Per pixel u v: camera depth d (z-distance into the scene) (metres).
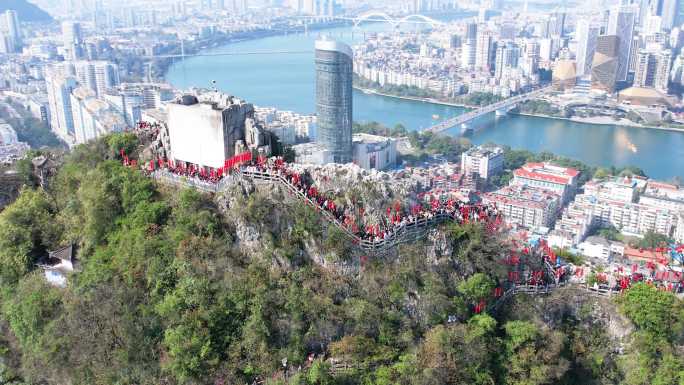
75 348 104.69
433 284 112.06
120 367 101.88
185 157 129.38
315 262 113.19
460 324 109.19
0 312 122.06
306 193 116.38
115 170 129.25
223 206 116.62
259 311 103.19
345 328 105.81
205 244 111.19
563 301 121.12
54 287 117.94
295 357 101.38
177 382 99.19
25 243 125.94
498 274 120.75
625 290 120.06
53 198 140.12
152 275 108.56
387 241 114.00
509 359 107.56
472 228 122.50
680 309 114.62
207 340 100.56
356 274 112.44
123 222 119.88
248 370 99.25
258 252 112.75
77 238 125.75
